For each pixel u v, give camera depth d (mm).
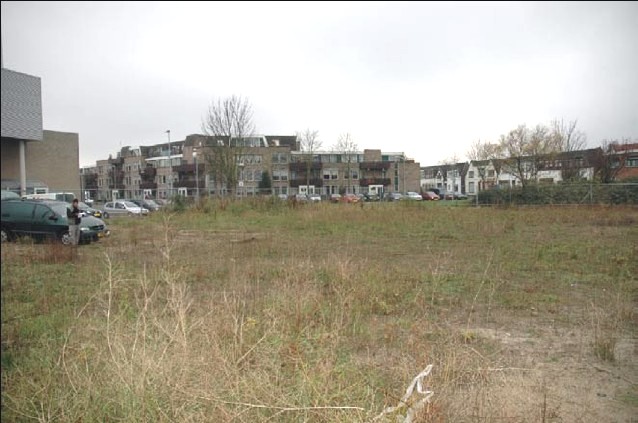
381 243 13656
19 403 3678
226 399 3293
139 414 3297
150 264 9969
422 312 6074
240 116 44031
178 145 81250
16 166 24359
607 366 4344
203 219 23297
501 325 5652
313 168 77250
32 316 6246
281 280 7957
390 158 86188
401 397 3395
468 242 13102
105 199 61562
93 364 3959
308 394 3348
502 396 3641
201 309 5672
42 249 12047
